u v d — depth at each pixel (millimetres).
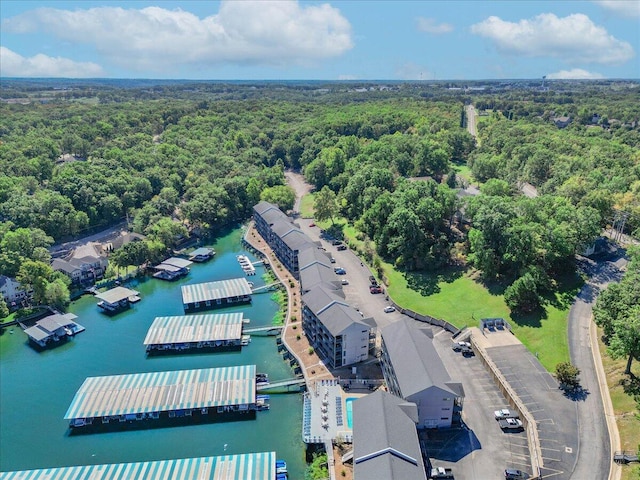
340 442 84250
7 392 105250
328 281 126625
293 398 99562
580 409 87438
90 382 101500
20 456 86562
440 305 127250
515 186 196000
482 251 130375
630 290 97000
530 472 75875
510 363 100938
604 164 194250
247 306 140750
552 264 127875
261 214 192500
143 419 94000
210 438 89438
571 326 109750
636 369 92875
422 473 66938
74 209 186750
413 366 88438
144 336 127188
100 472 78938
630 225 151750
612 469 74938
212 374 103250
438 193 155250
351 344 104750
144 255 166125
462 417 88500
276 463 81625
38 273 141125
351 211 194500
